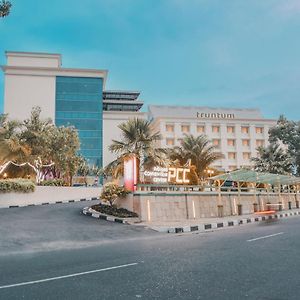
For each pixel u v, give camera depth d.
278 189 32.53
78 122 79.50
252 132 83.00
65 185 38.69
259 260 7.38
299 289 5.14
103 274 6.30
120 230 14.64
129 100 98.25
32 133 36.56
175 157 37.66
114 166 25.62
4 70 77.94
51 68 79.25
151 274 6.22
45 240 11.55
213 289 5.17
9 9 13.27
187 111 84.44
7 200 25.62
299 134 55.06
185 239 11.90
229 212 24.67
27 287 5.42
